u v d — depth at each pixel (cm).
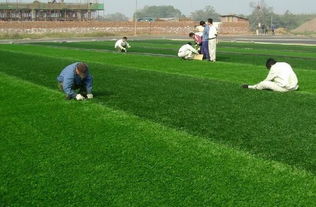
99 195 609
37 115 1046
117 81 1565
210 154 762
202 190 620
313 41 4872
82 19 8881
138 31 7456
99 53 2894
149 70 1894
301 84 1511
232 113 1055
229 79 1620
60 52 2989
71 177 670
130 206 576
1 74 1755
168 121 982
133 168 702
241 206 572
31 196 609
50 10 8538
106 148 800
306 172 680
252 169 694
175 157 750
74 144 824
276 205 575
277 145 809
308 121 979
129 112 1069
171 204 580
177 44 4003
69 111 1083
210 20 2317
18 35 6022
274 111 1076
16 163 730
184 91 1355
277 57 2595
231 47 3622
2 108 1122
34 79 1608
